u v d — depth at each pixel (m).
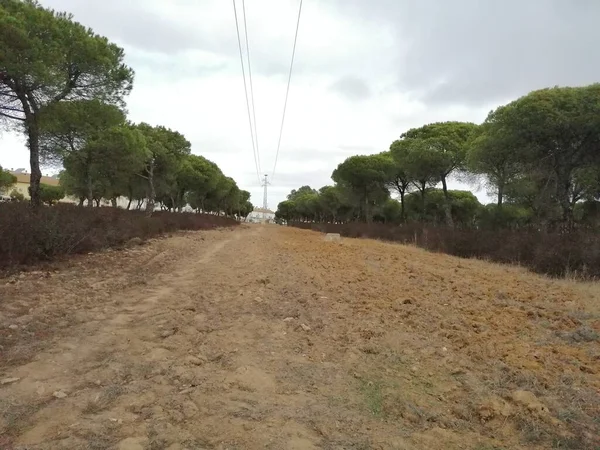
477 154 18.67
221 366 3.97
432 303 6.90
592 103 14.19
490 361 4.27
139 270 9.23
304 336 4.97
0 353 4.08
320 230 41.06
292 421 2.96
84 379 3.58
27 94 11.66
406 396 3.45
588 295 8.31
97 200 32.25
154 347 4.40
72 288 6.91
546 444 2.82
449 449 2.72
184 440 2.65
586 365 4.26
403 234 25.31
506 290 8.57
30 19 10.98
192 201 55.06
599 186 20.91
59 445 2.56
